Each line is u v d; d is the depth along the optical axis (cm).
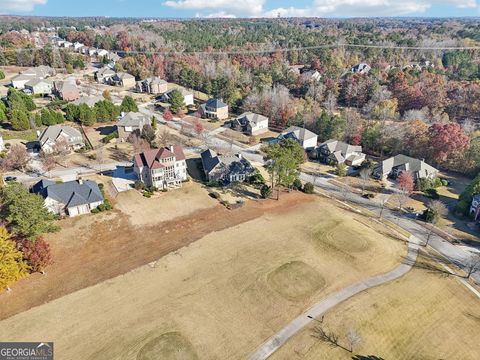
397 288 4722
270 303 4409
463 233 6116
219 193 7175
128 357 3653
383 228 6200
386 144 9525
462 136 8431
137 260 5119
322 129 10438
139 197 6888
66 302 4322
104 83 16425
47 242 5422
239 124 11150
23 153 7831
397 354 3769
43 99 13212
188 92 13988
